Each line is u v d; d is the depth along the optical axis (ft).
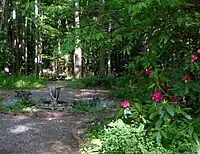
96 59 77.15
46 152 18.11
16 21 73.72
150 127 12.30
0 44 61.11
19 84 50.88
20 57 79.20
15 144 19.69
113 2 13.46
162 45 13.75
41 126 24.71
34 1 14.75
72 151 18.16
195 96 12.65
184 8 13.53
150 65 13.60
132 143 12.23
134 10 11.34
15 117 28.48
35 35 71.51
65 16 14.98
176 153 11.55
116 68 78.02
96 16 14.64
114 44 14.40
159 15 13.29
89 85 53.21
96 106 32.19
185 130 11.94
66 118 28.02
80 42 13.56
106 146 12.78
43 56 72.38
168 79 12.91
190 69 12.56
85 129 22.17
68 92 46.52
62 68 79.61
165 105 11.55
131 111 12.80
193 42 14.16
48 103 33.65
